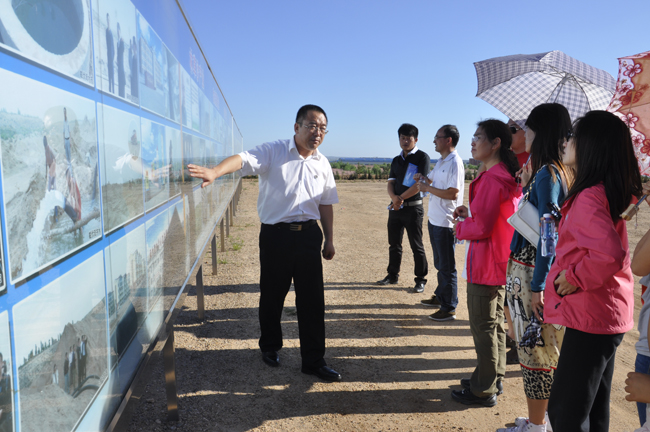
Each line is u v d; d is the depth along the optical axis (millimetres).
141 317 1531
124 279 1335
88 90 1050
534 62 3137
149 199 1626
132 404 1397
